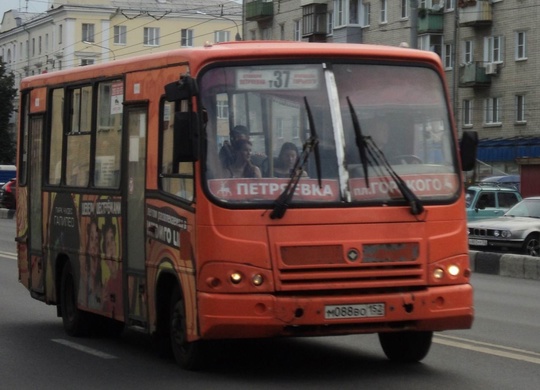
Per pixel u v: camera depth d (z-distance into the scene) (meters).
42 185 13.05
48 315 14.40
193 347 9.55
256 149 8.96
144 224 10.17
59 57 91.38
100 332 12.32
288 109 9.05
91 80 11.66
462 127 55.28
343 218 8.91
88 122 11.75
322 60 9.19
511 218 27.33
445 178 9.26
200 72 9.01
